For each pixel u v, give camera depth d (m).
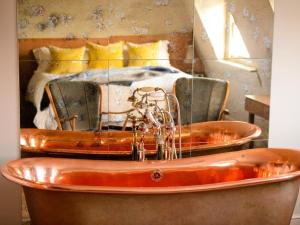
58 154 2.81
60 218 2.17
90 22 2.70
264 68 2.94
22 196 2.79
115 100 2.80
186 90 2.86
